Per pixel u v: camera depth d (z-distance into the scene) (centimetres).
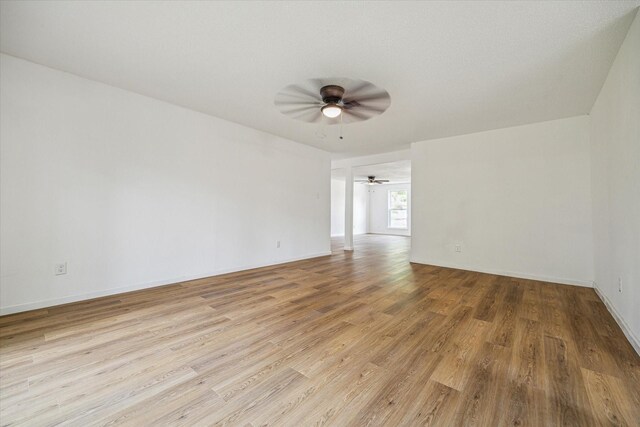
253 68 247
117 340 194
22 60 238
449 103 314
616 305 233
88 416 122
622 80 206
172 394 138
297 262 498
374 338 200
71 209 265
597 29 187
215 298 288
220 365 164
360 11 174
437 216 468
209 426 117
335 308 261
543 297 295
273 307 263
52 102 254
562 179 357
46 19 185
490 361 169
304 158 530
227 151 398
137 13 179
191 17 182
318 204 566
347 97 280
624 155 207
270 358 172
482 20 180
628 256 200
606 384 146
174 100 324
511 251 394
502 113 344
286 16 180
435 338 199
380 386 145
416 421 121
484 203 419
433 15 176
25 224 241
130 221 304
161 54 227
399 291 317
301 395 138
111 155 290
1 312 231
